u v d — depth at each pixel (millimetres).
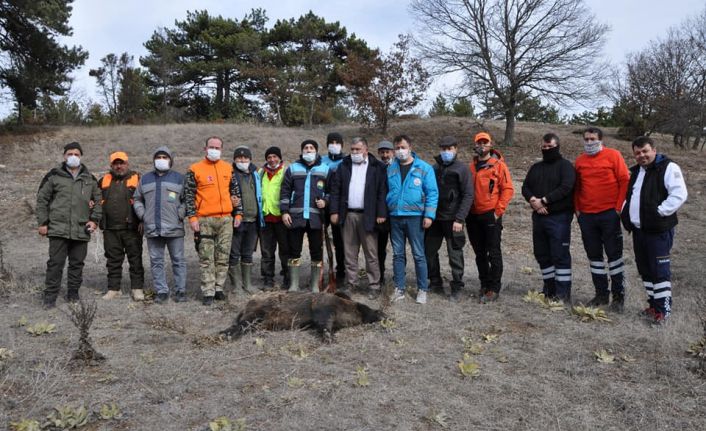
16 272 8016
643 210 5504
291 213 6676
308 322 5238
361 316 5434
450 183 6434
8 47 24375
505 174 6398
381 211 6379
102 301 6473
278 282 7645
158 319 5523
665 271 5480
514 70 23109
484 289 6582
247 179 7012
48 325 5285
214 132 23859
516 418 3631
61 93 26078
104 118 32500
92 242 11086
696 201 13562
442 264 8992
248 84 38219
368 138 24219
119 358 4492
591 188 6000
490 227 6402
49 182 6277
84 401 3732
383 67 24391
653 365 4414
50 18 24078
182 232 6527
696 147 25438
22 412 3596
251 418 3527
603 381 4168
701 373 4215
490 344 4957
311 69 34938
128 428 3422
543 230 6344
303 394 3855
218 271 6477
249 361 4469
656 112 26375
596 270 6125
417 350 4777
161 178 6441
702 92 25141
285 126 30953
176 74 37406
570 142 23391
